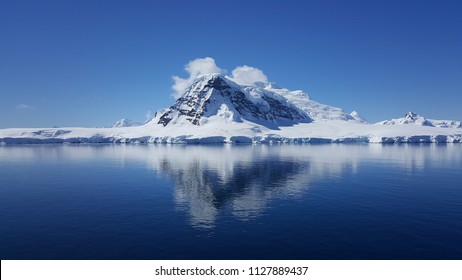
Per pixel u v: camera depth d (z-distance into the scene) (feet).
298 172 268.62
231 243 107.45
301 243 107.14
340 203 160.15
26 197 177.58
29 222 130.72
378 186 205.26
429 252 99.86
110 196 179.01
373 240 109.50
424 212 143.23
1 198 175.22
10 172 282.77
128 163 350.43
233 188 199.82
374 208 150.20
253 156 429.79
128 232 118.32
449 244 106.01
